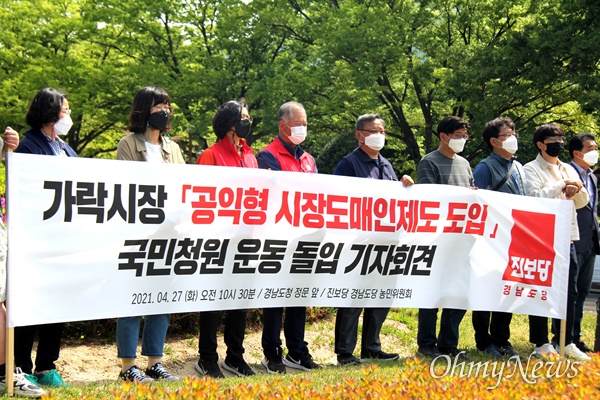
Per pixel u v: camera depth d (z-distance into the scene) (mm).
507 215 6797
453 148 6840
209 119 23375
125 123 25094
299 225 5871
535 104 22297
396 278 6398
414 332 8391
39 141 5086
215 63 24844
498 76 19375
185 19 25312
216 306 5520
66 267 4840
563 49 17922
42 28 24250
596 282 16828
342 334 6441
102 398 4328
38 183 4742
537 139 7371
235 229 5555
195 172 5359
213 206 5449
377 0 22734
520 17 21984
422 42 22344
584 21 17812
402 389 3943
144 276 5172
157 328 5406
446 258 6602
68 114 5203
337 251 6078
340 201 6059
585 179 7629
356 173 6547
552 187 7094
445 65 22578
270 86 22906
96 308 4969
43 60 23484
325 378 5383
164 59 25844
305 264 5945
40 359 5129
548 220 6969
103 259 4988
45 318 4758
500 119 7180
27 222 4695
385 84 23625
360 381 4273
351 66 22094
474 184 7082
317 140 27516
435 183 6816
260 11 23938
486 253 6746
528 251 6898
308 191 5906
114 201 5023
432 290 6555
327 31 22297
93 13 24078
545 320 7176
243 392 3773
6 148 4676
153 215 5172
